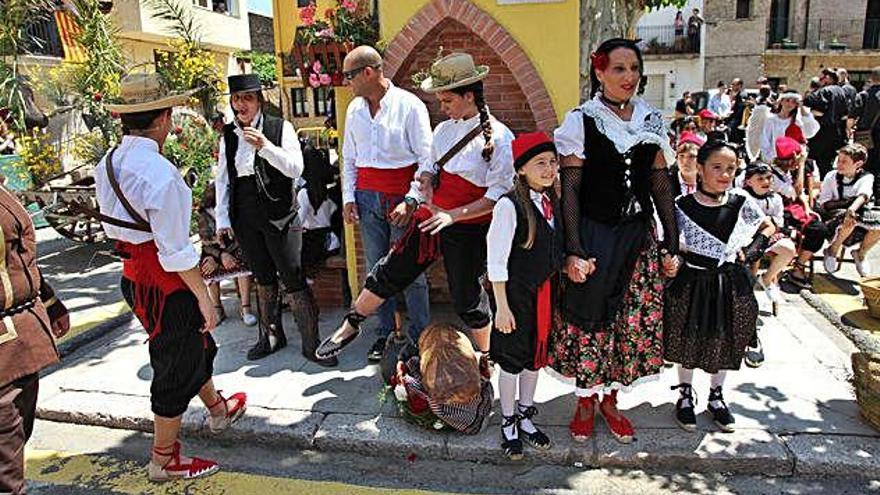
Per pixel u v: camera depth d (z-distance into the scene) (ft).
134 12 41.39
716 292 10.36
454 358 10.99
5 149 27.53
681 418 10.97
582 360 10.23
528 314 10.10
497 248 9.82
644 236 10.11
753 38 73.05
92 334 16.20
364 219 13.64
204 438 11.71
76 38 24.75
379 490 10.12
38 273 8.59
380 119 12.94
